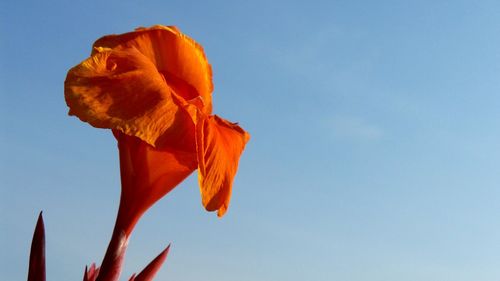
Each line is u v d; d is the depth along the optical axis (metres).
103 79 0.42
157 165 0.44
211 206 0.43
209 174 0.43
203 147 0.43
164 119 0.42
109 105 0.42
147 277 0.49
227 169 0.45
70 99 0.41
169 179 0.45
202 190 0.43
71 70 0.42
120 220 0.45
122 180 0.45
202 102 0.45
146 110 0.42
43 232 0.46
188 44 0.48
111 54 0.44
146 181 0.44
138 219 0.45
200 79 0.48
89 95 0.42
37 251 0.46
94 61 0.43
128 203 0.45
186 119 0.43
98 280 0.44
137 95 0.42
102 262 0.44
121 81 0.42
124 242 0.44
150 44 0.47
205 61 0.49
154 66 0.45
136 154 0.44
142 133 0.41
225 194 0.44
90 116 0.41
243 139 0.46
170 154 0.44
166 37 0.47
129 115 0.41
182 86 0.48
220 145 0.45
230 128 0.46
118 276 0.44
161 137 0.42
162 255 0.50
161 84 0.43
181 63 0.48
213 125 0.45
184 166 0.44
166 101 0.43
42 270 0.46
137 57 0.44
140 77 0.43
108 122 0.41
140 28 0.47
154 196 0.45
